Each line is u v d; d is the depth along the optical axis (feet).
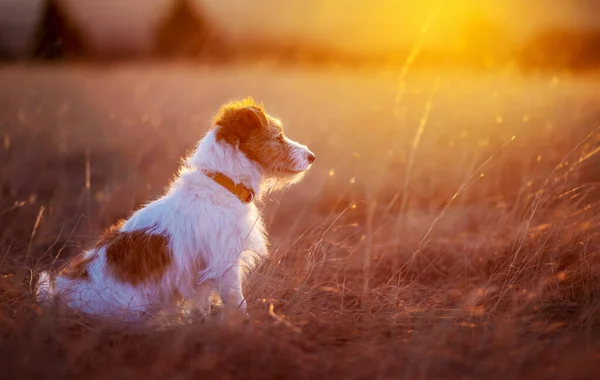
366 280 14.08
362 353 11.20
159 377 10.30
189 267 12.97
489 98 33.27
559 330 12.25
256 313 12.71
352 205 17.01
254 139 13.98
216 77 85.66
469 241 18.07
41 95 58.65
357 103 56.59
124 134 41.88
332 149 36.37
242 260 13.56
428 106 18.74
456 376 10.43
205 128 44.29
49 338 11.59
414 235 19.03
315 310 13.66
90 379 10.23
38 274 14.71
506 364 10.48
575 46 40.45
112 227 14.14
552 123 27.35
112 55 111.14
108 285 12.72
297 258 15.44
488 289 13.67
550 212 16.80
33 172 30.14
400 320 13.10
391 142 35.73
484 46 45.50
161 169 30.94
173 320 12.73
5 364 10.50
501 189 22.82
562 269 15.21
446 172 28.22
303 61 101.35
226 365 10.68
